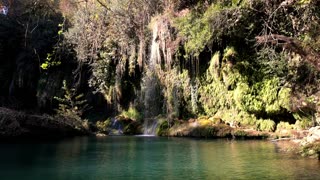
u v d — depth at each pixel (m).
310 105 11.71
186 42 16.30
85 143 11.99
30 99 23.41
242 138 13.49
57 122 15.80
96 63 19.77
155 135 16.30
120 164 7.15
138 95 18.94
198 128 14.91
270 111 13.99
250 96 14.63
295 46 9.98
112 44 19.12
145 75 18.48
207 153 8.79
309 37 9.39
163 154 8.72
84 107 19.47
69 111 17.92
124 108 19.52
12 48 23.73
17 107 22.72
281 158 7.70
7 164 7.16
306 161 7.21
